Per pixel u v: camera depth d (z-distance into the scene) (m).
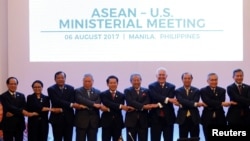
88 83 6.53
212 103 6.47
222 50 7.95
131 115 6.52
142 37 7.99
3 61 8.22
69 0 8.02
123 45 8.00
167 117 6.54
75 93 6.60
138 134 6.59
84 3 8.01
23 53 8.06
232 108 6.62
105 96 6.52
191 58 7.97
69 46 8.02
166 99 6.48
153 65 8.00
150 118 6.61
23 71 8.06
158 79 6.63
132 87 6.59
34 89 6.55
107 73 8.02
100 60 8.02
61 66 8.05
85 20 8.01
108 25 8.00
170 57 7.98
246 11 7.90
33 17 8.02
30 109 6.53
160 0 7.97
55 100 6.53
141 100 6.50
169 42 7.98
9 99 6.40
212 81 6.54
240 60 7.94
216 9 7.95
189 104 6.43
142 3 7.98
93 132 6.54
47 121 6.62
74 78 8.05
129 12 8.00
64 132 6.63
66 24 8.02
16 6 8.04
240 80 6.62
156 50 7.99
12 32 8.05
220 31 7.95
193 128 6.55
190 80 6.53
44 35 8.04
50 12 8.02
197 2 7.96
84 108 6.51
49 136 7.84
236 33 7.93
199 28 7.96
